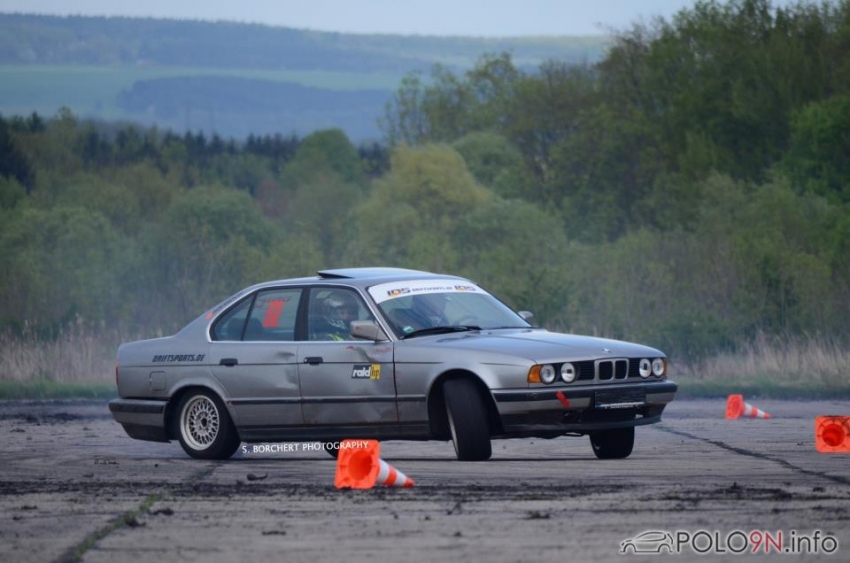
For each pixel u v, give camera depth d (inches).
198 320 1497.3
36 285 3356.3
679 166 5812.0
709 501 1021.8
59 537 914.1
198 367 1460.4
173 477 1266.0
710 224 4185.5
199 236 3767.2
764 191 4409.5
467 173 5940.0
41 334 3102.9
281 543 879.1
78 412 2233.0
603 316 3083.2
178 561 826.8
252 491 1136.2
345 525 945.5
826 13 5940.0
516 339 1339.8
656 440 1599.4
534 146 7362.2
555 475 1211.2
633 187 6210.6
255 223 5019.7
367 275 1449.3
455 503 1037.2
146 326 3240.7
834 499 1027.9
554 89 7332.7
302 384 1390.3
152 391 1493.6
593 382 1291.8
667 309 3053.6
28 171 7790.4
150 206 6648.6
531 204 5900.6
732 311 3068.4
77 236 3887.8
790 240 4052.7
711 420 1924.2
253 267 3641.7
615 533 892.6
